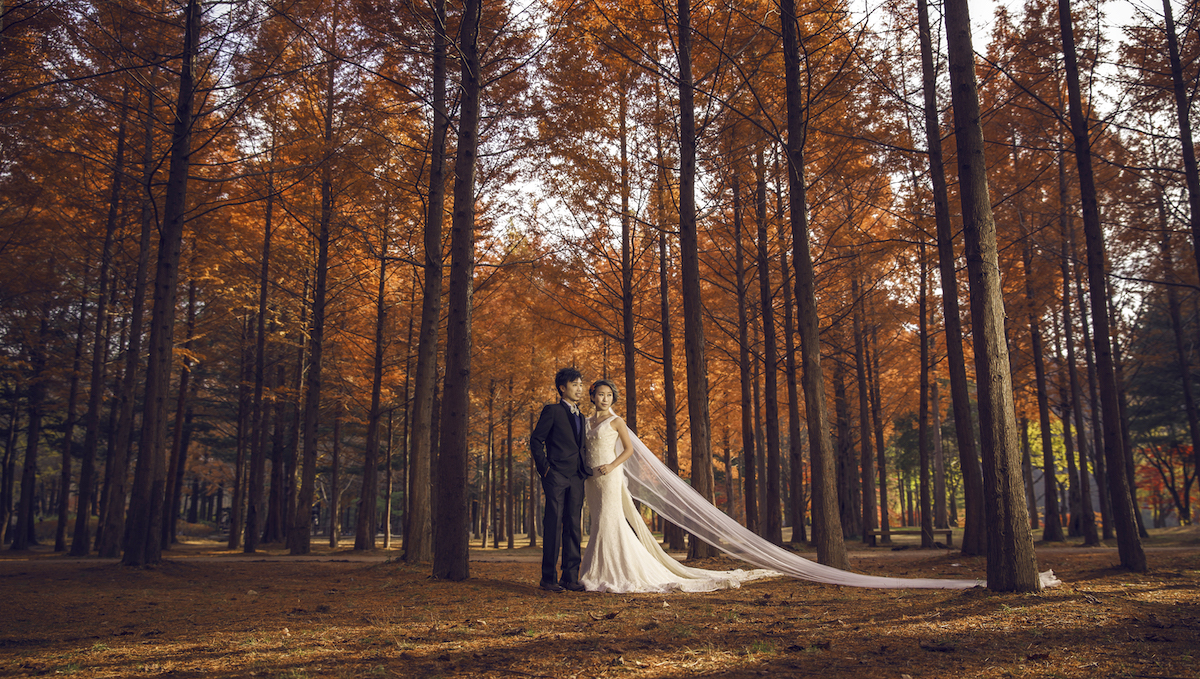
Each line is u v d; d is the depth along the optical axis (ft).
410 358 59.72
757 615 15.37
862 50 37.91
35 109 35.04
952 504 137.80
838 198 47.47
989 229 18.04
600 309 51.29
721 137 40.11
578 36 37.76
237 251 55.52
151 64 24.44
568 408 22.11
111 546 46.21
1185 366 55.83
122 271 57.88
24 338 62.75
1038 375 57.82
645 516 94.48
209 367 83.71
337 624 14.97
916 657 10.71
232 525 64.49
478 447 99.45
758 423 69.15
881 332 63.98
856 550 52.90
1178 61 30.71
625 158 45.44
